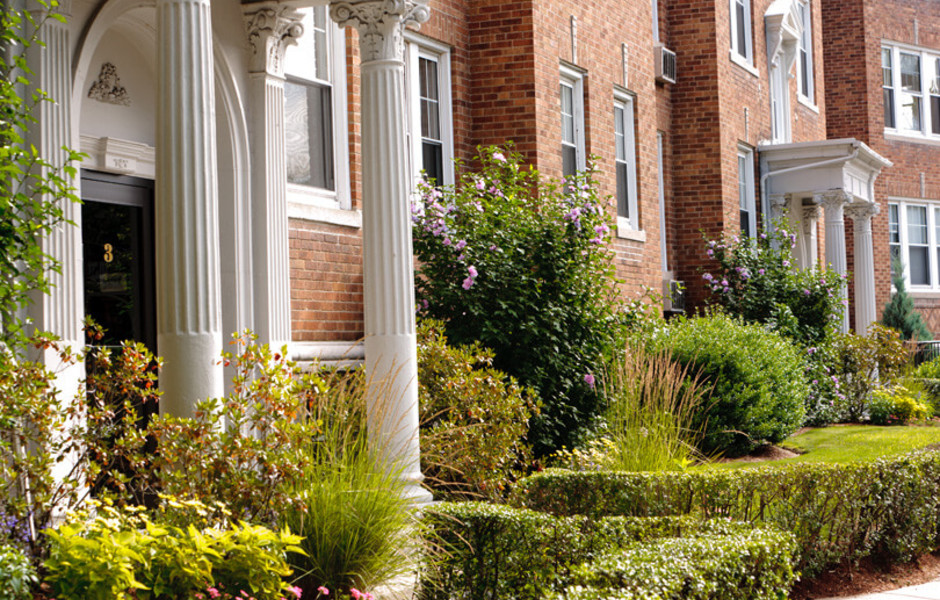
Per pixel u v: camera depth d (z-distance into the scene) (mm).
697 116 19469
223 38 9023
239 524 5695
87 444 5777
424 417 9273
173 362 6535
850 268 28438
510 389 9938
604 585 5680
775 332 16266
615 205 15617
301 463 5969
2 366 5621
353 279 10719
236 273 9086
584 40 14742
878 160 23000
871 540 8211
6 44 7074
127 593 4734
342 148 10875
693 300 19359
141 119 9023
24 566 4465
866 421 18781
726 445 13453
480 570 6480
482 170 13156
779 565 6648
